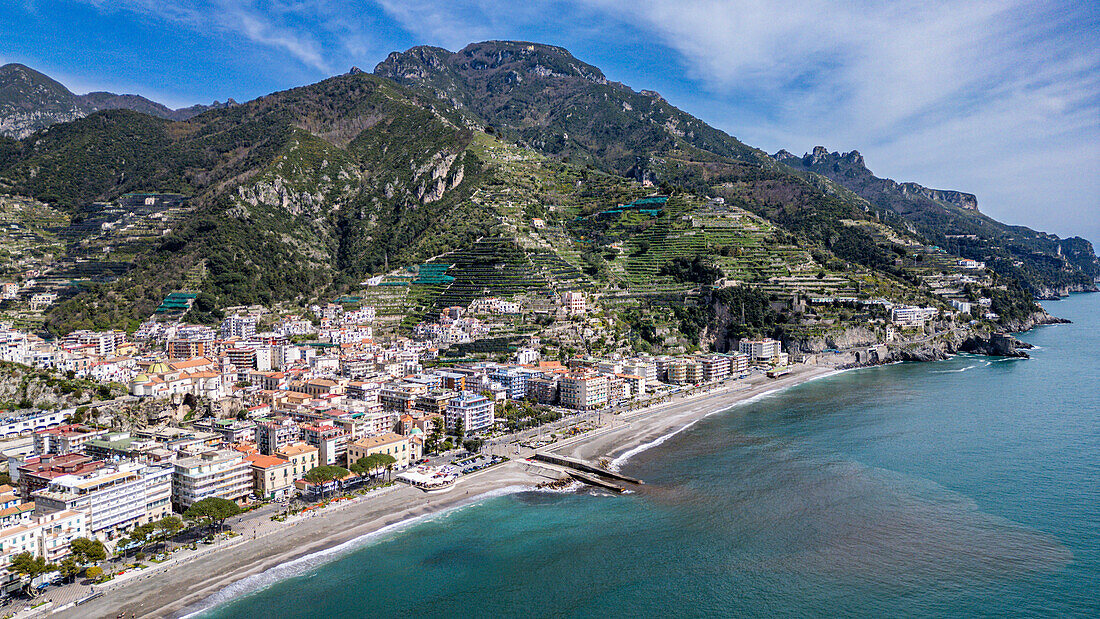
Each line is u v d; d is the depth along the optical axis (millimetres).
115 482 199500
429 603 171500
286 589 176875
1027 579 176250
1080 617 159750
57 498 189375
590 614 166750
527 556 195250
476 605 170750
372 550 198625
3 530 174750
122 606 167375
